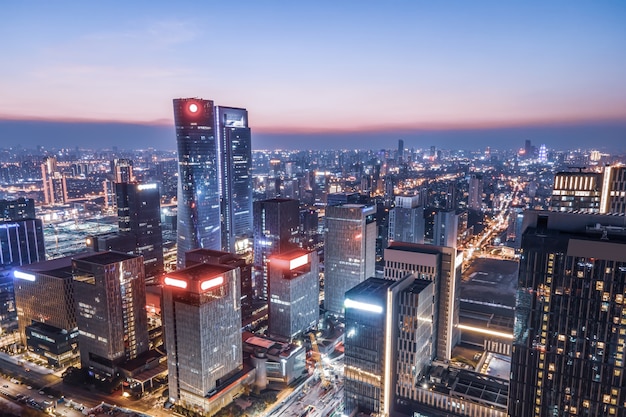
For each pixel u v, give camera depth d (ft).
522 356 499.10
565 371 477.36
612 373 451.94
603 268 442.09
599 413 464.65
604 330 450.30
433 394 647.15
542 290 476.54
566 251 458.50
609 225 465.88
